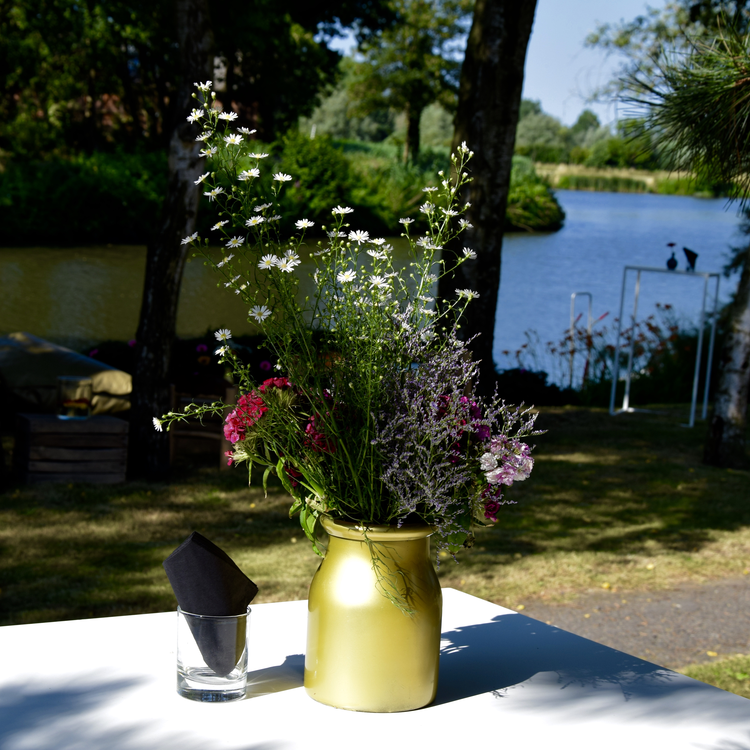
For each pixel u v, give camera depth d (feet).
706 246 105.70
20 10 91.35
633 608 15.07
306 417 4.98
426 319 4.90
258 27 80.18
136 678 5.05
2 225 87.25
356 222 101.14
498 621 6.41
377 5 76.54
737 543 19.06
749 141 13.75
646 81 14.85
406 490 4.55
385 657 4.69
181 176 20.56
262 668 5.33
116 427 21.11
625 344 42.22
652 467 26.25
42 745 4.24
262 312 4.59
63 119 103.76
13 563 15.72
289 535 18.10
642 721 4.77
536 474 24.90
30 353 26.13
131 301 56.75
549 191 135.23
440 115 209.26
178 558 4.68
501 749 4.39
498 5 20.97
